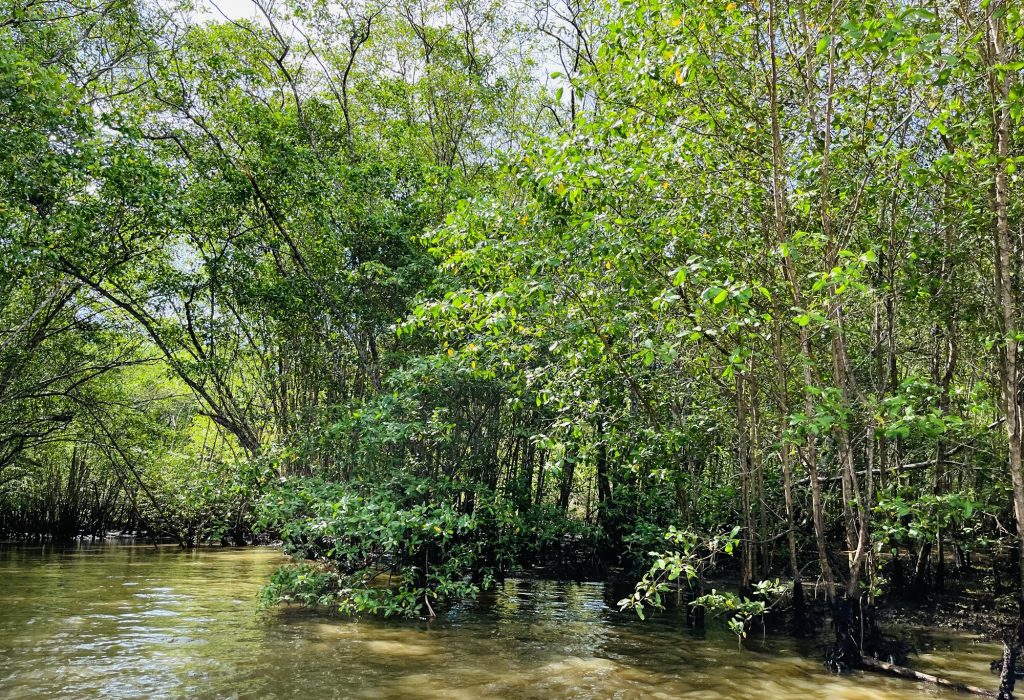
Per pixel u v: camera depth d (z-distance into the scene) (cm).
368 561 1234
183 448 2288
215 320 1856
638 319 930
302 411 1642
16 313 1831
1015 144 812
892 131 852
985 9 698
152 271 1791
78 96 1573
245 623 1088
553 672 843
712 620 1180
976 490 1088
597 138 877
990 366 1053
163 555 2081
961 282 967
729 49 859
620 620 1174
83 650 905
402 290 1571
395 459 1290
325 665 855
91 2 1783
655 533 1199
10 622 1061
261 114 1709
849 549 884
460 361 1166
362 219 1611
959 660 910
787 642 1006
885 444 1016
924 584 1310
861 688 786
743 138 915
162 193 1574
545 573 1716
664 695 761
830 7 784
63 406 2120
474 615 1194
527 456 1652
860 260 672
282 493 1235
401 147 1952
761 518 1093
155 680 782
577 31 2030
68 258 1594
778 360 864
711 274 820
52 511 2658
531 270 927
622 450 1135
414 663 873
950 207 877
